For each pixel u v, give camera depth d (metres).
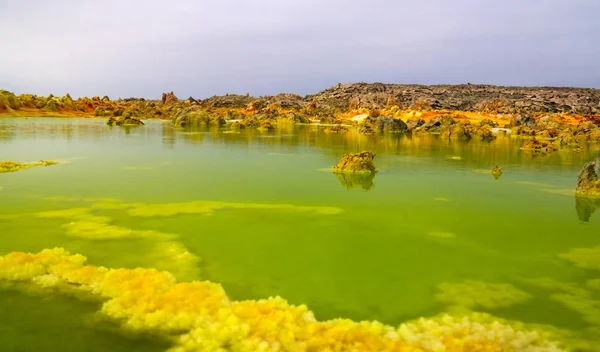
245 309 10.90
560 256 15.41
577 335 10.39
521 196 24.78
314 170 32.41
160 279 12.21
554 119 87.56
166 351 9.36
